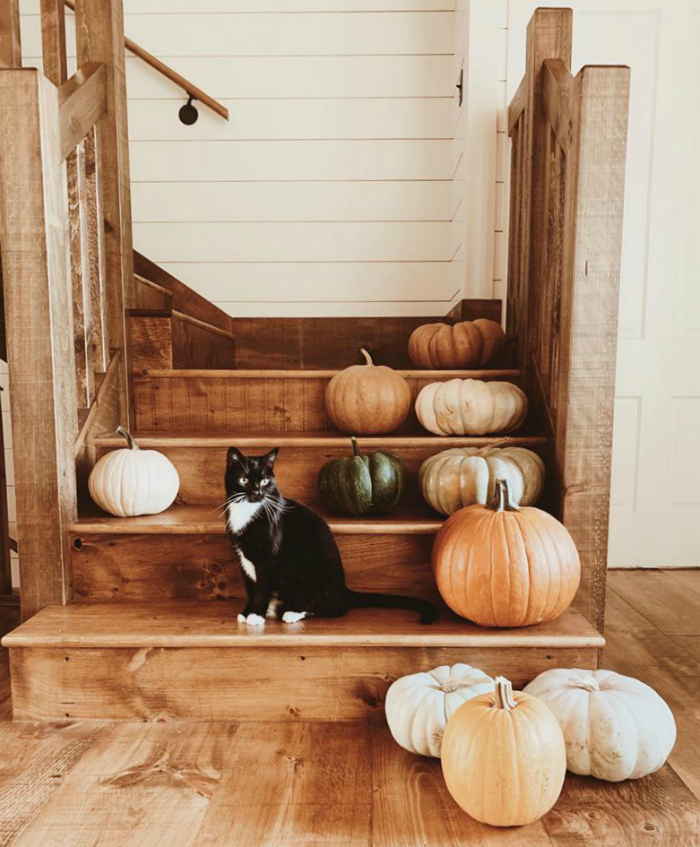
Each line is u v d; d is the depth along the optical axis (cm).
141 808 127
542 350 222
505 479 179
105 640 158
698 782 136
